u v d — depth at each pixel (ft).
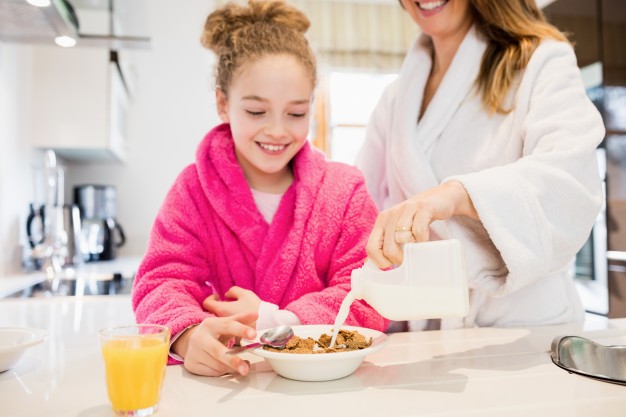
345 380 2.10
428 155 3.61
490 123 3.41
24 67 7.63
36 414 1.77
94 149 8.20
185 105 10.50
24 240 7.69
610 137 7.83
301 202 3.20
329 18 12.60
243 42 3.11
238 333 2.12
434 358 2.43
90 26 5.87
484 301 3.31
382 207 4.18
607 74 7.87
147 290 2.87
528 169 2.54
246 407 1.81
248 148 3.12
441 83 3.60
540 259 2.47
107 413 1.78
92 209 8.97
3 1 4.77
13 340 2.48
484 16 3.46
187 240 3.09
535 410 1.75
